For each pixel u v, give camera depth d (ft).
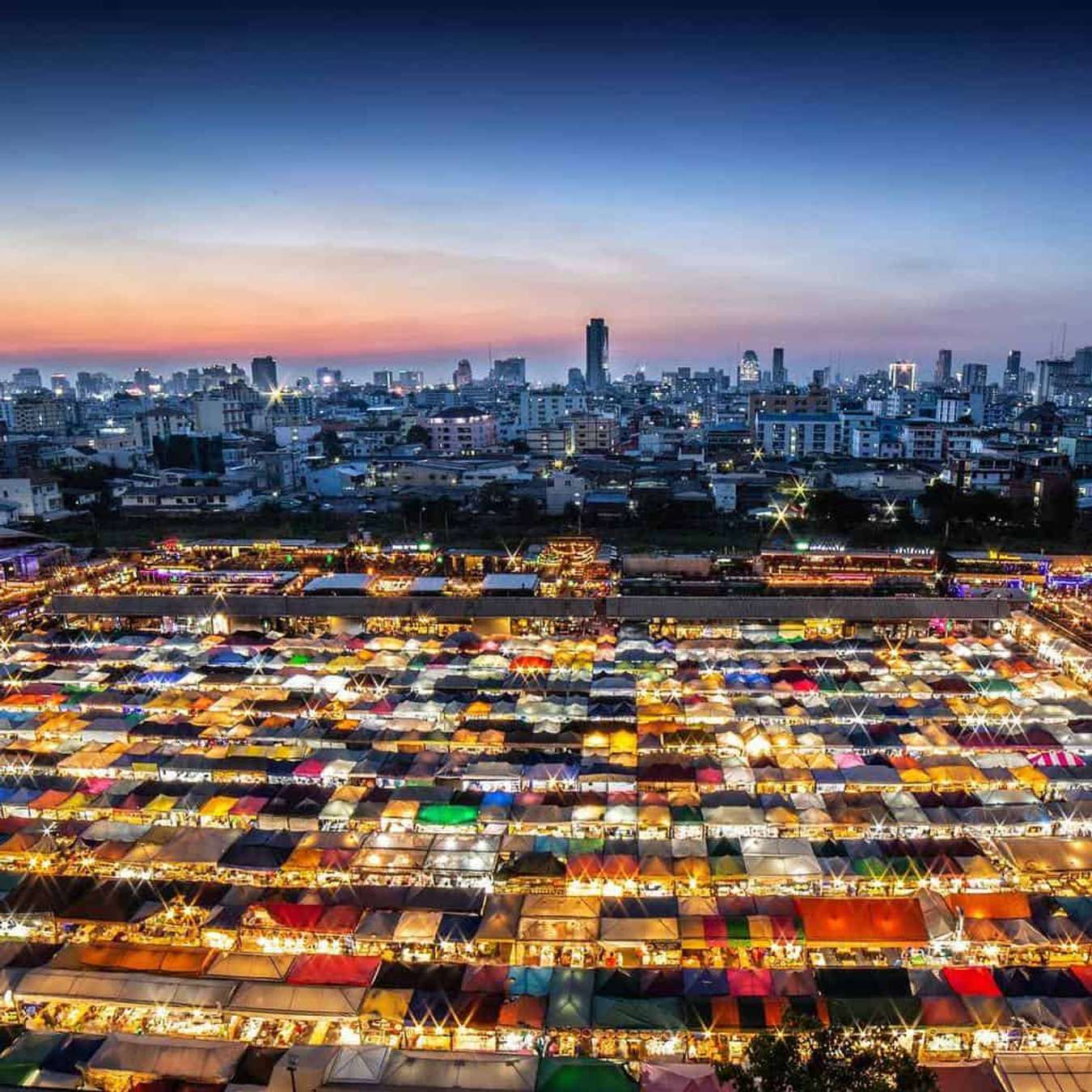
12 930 105.81
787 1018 85.92
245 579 254.88
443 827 122.72
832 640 193.98
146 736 148.97
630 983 92.79
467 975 94.84
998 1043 88.22
